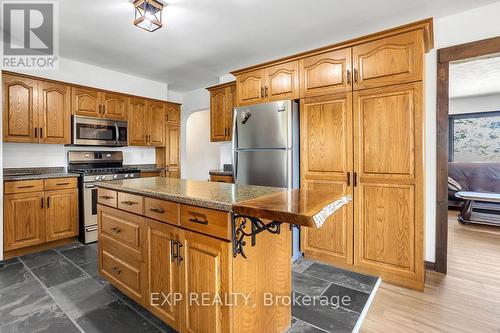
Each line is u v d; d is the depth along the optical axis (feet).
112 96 12.92
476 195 13.53
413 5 7.53
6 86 9.56
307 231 8.73
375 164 7.38
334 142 8.08
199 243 4.38
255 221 4.09
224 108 12.30
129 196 5.92
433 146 8.23
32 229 9.57
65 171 12.10
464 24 7.80
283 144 8.60
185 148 18.28
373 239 7.49
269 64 9.33
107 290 6.93
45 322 5.58
